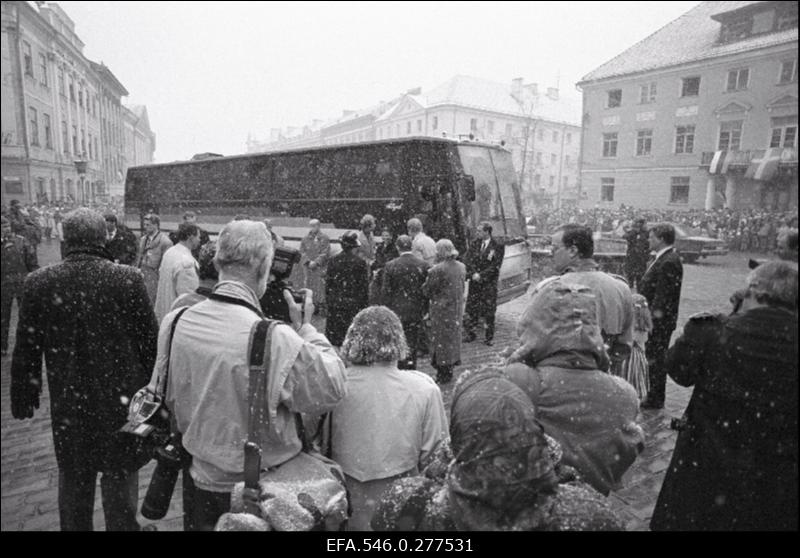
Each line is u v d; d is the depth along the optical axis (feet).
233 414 6.49
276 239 20.44
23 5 72.54
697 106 58.23
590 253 12.24
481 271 26.68
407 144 32.65
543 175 194.49
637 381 14.92
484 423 4.62
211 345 6.51
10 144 74.54
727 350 6.26
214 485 6.62
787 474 5.73
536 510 4.55
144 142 240.94
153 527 9.55
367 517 7.68
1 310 23.12
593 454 6.68
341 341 21.95
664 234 16.99
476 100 186.60
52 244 79.87
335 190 37.04
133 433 6.96
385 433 7.68
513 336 28.68
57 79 86.63
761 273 6.15
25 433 15.53
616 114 71.41
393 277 20.03
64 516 8.99
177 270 15.25
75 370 8.87
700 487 6.51
